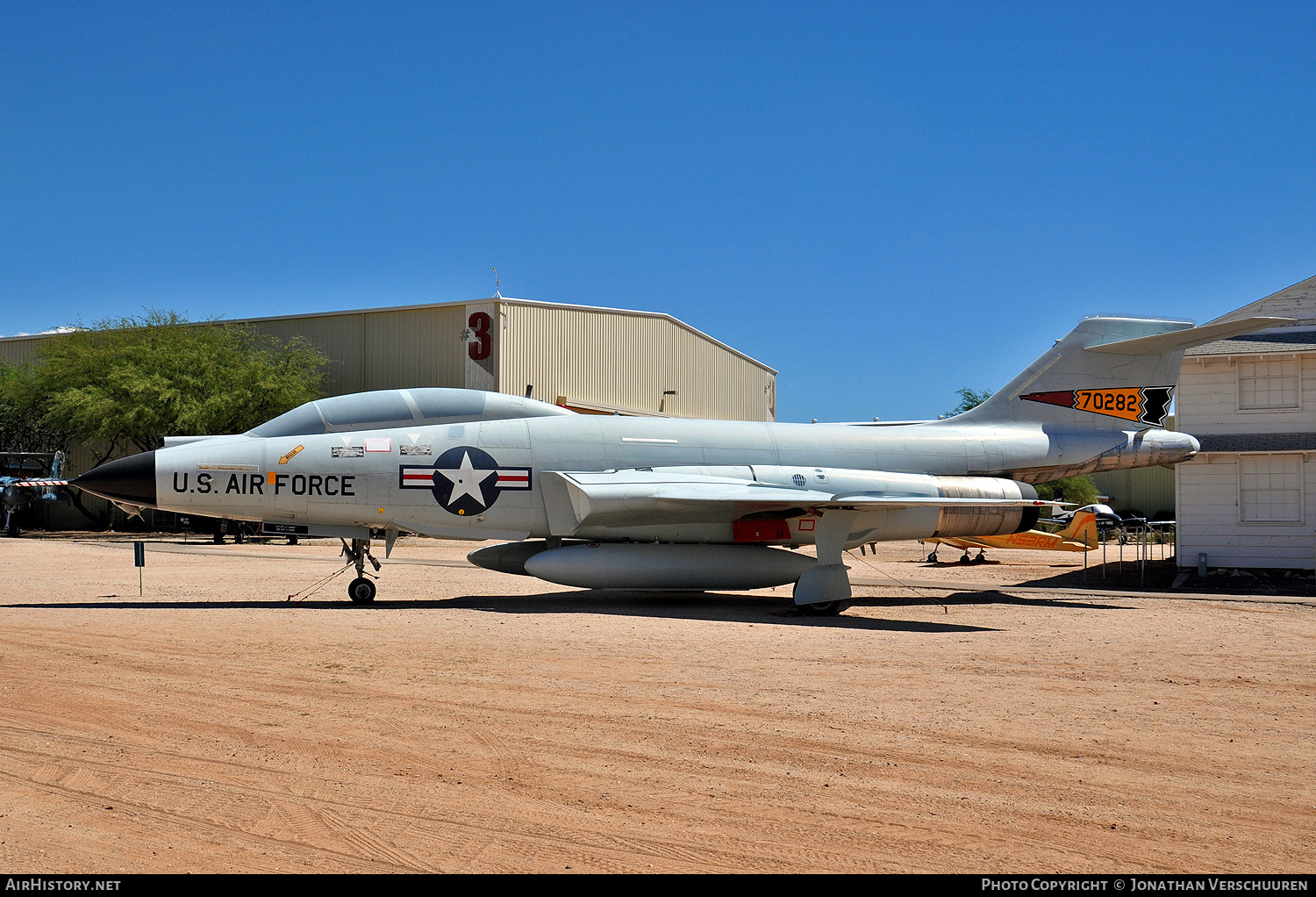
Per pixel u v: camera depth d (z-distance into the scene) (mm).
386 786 5988
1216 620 14703
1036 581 22219
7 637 11352
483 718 7652
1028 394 18141
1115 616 15133
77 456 47875
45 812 5516
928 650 11336
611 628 12727
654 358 46031
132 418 39125
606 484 15102
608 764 6504
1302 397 21531
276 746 6816
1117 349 17797
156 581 19781
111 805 5637
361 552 15930
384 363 41031
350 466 15312
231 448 15227
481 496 15594
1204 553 22062
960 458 17422
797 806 5738
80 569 23250
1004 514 16844
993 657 10859
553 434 16109
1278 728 7645
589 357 42156
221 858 4895
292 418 15750
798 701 8406
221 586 18672
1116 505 59688
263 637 11500
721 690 8820
